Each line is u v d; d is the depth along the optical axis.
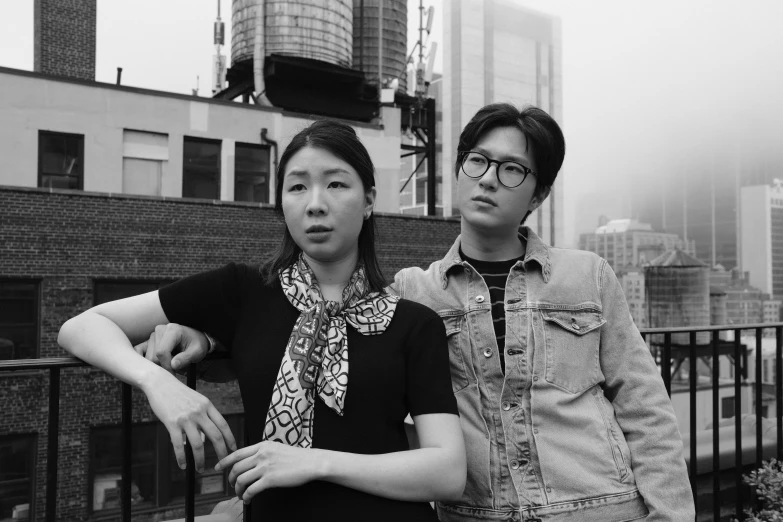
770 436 4.36
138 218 13.18
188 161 15.61
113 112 14.54
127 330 1.20
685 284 31.22
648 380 1.49
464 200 1.54
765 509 2.56
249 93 23.22
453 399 1.18
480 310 1.52
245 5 23.25
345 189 1.16
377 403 1.12
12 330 12.07
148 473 13.09
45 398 12.23
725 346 28.19
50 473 1.22
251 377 1.14
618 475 1.42
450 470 1.10
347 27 24.22
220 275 1.23
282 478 1.02
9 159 13.45
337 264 1.23
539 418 1.43
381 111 20.30
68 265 12.48
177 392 1.07
